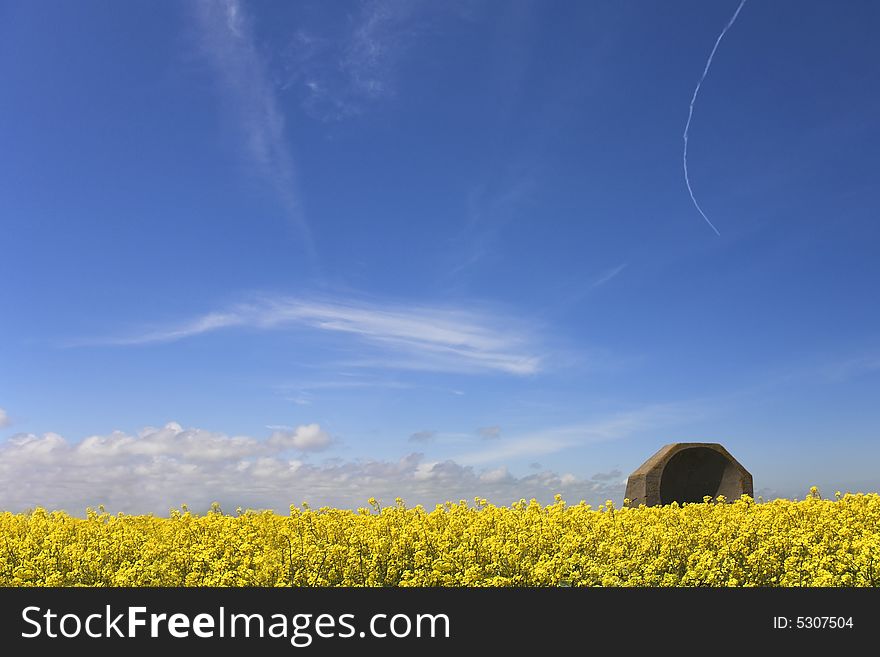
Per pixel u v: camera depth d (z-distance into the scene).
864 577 7.04
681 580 7.07
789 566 7.24
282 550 7.68
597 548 7.68
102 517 9.79
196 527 8.40
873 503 9.59
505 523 8.41
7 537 8.39
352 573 7.29
